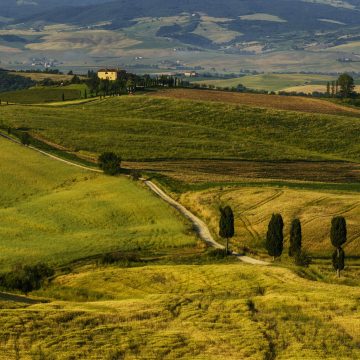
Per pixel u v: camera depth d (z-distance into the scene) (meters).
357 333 146.62
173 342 138.12
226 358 129.75
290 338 142.38
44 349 132.50
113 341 138.12
